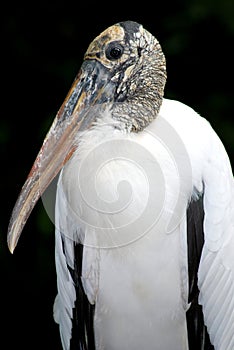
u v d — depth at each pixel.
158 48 8.38
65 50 13.44
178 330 8.62
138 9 13.42
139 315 8.58
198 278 8.41
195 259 8.36
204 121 8.52
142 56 8.30
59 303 9.02
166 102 8.60
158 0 13.33
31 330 13.15
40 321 13.12
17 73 13.41
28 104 13.40
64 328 9.02
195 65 13.17
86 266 8.45
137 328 8.65
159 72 8.36
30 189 8.12
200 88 13.18
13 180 13.00
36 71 13.35
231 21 12.56
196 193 8.30
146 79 8.32
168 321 8.57
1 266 12.73
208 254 8.33
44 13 13.45
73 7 13.52
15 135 13.24
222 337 8.65
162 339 8.69
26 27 13.44
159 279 8.40
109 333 8.77
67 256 8.61
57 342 13.18
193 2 12.71
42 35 13.43
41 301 12.91
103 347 8.87
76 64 13.34
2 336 13.13
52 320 13.09
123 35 8.27
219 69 13.19
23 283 12.77
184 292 8.41
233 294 8.52
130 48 8.27
